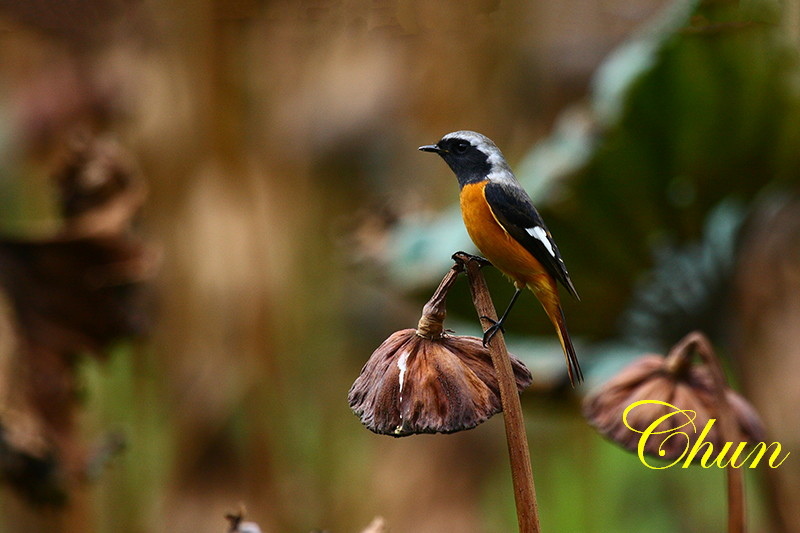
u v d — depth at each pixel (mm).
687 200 10273
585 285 10602
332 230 12945
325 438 12852
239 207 11266
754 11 9078
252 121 11711
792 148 9828
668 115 9758
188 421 10867
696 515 14750
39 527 10023
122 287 8648
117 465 10836
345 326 13602
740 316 10336
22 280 8375
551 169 10352
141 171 11156
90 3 11188
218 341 11078
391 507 12078
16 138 12461
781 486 9375
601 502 13414
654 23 11305
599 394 5562
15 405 8078
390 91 12586
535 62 12625
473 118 12492
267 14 11469
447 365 4309
